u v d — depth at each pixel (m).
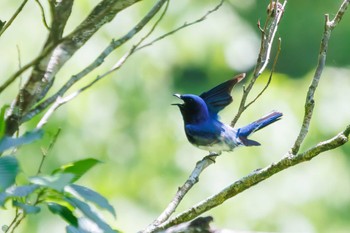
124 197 14.90
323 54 5.25
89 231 3.70
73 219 3.70
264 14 18.02
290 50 19.52
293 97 14.27
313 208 13.95
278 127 13.95
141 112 15.35
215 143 8.25
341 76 14.78
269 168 5.23
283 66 19.64
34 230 12.62
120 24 14.69
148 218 14.67
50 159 13.99
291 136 13.95
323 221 13.99
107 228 3.61
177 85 16.31
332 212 14.05
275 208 13.88
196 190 14.03
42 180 3.38
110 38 14.52
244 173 13.93
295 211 13.93
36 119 12.73
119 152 15.02
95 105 14.55
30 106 4.84
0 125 4.02
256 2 18.11
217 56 16.42
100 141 14.73
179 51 15.98
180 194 5.85
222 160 14.08
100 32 14.45
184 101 8.18
